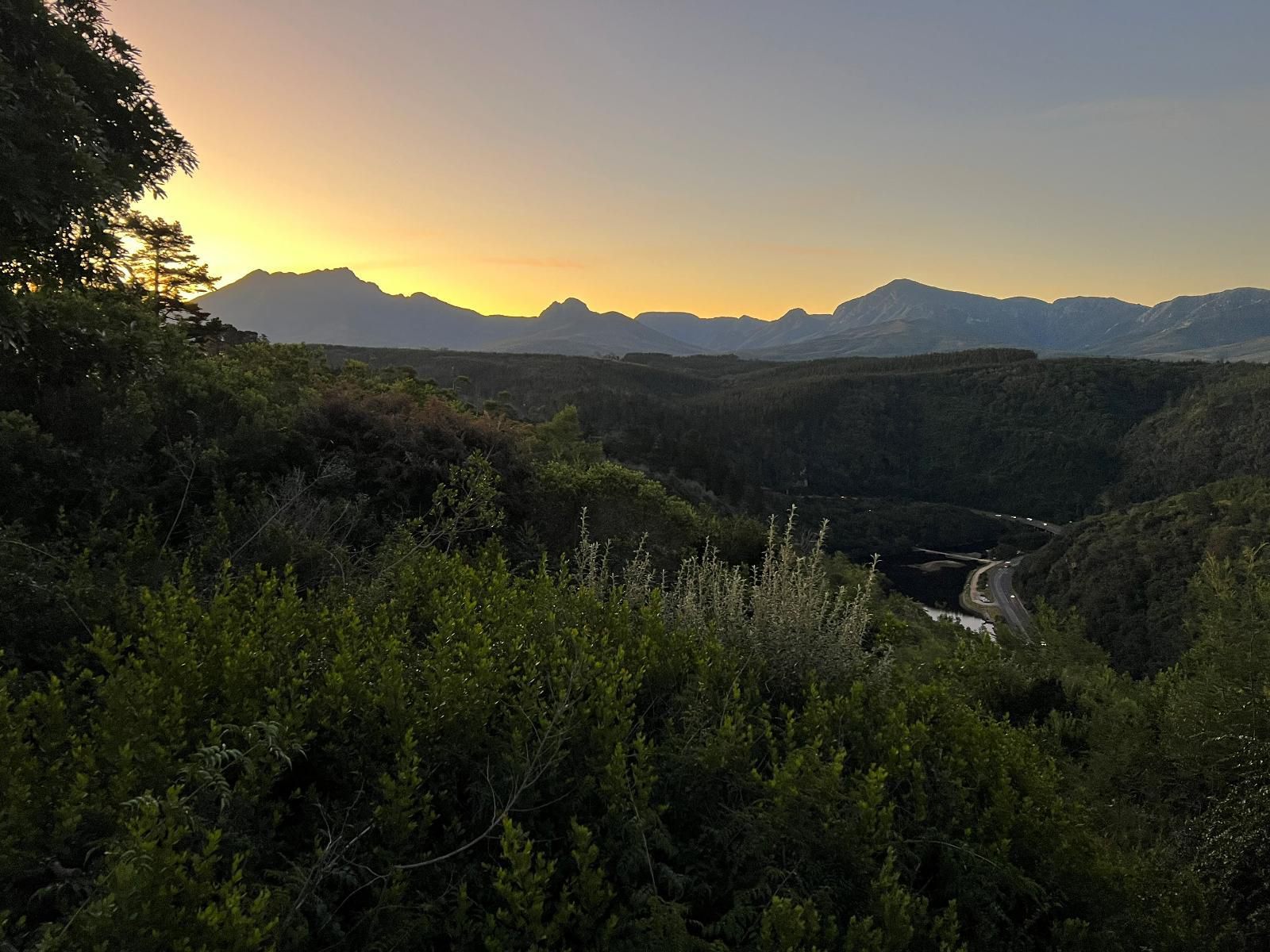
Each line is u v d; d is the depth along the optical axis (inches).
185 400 240.5
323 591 142.7
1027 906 95.6
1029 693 233.0
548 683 102.8
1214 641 207.9
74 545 156.1
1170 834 149.9
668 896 81.7
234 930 54.6
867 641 170.7
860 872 82.4
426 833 77.8
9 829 61.6
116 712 74.2
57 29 215.6
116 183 211.0
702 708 104.3
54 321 213.5
